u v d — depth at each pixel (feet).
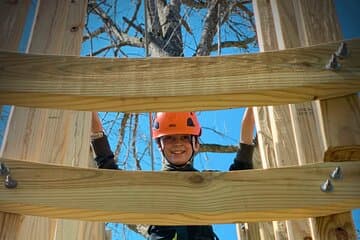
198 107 5.56
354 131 5.26
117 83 5.42
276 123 7.67
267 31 8.71
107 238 8.82
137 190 5.16
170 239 8.25
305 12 7.16
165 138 9.41
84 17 8.35
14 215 5.40
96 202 5.08
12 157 6.45
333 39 6.81
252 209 5.07
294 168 5.27
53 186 5.15
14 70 5.47
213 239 8.46
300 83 5.33
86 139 7.54
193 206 5.08
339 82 5.32
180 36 16.37
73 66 5.52
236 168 8.68
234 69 5.46
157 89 5.38
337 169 5.17
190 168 9.39
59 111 7.13
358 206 5.16
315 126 6.90
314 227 5.49
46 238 6.41
